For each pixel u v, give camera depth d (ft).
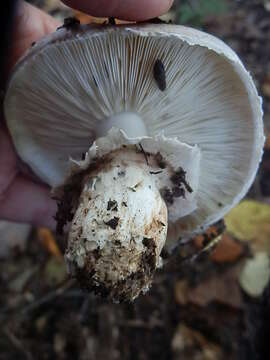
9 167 0.53
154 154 0.42
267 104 0.88
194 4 0.85
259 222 0.70
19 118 0.46
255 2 1.08
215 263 0.68
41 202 0.58
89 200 0.40
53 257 0.69
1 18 0.49
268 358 0.62
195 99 0.42
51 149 0.49
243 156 0.45
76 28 0.36
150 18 0.40
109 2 0.38
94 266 0.38
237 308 0.65
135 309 0.64
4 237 0.71
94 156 0.41
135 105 0.42
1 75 0.49
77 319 0.64
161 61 0.39
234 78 0.39
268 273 0.67
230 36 0.99
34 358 0.61
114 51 0.38
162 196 0.44
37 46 0.38
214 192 0.48
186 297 0.65
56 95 0.42
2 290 0.67
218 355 0.62
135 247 0.39
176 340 0.63
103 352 0.61
